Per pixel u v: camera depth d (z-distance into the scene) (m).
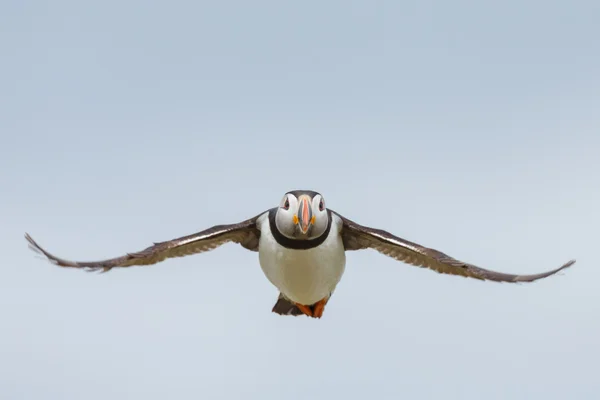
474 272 16.75
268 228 17.61
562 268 15.91
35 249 15.68
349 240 18.19
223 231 17.94
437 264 17.38
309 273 17.53
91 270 16.52
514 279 16.34
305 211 16.88
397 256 17.86
